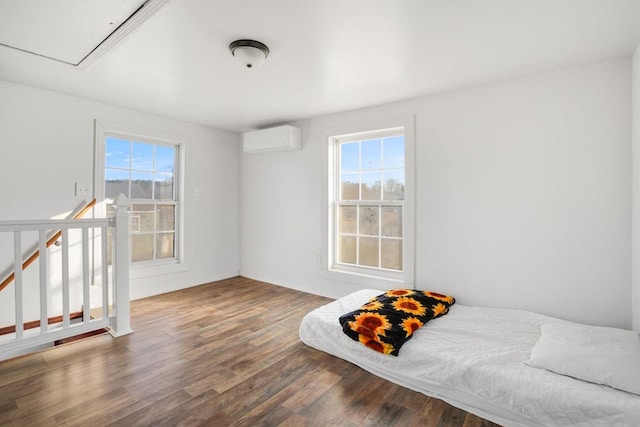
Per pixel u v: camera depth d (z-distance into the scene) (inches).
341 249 148.7
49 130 117.5
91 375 79.0
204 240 169.6
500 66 94.6
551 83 97.4
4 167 108.7
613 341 73.7
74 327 94.6
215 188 174.2
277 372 82.7
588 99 92.2
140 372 81.0
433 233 119.4
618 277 89.0
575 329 81.7
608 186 89.8
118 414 64.9
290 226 163.5
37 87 114.0
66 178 121.8
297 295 150.6
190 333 105.9
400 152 131.3
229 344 98.2
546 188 98.6
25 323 112.8
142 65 94.8
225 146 178.7
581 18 70.2
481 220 109.7
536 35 77.3
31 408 66.1
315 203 153.2
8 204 109.7
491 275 108.3
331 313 101.4
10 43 81.4
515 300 104.3
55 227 89.4
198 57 89.6
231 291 156.3
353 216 144.5
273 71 99.0
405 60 91.1
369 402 71.4
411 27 74.3
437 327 91.4
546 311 99.3
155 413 65.6
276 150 163.2
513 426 63.9
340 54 87.7
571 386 61.9
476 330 88.9
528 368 68.9
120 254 102.6
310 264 155.5
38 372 79.8
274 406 69.0
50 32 75.9
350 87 111.7
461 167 113.1
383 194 135.9
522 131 102.0
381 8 67.0
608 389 60.6
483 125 108.7
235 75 102.2
